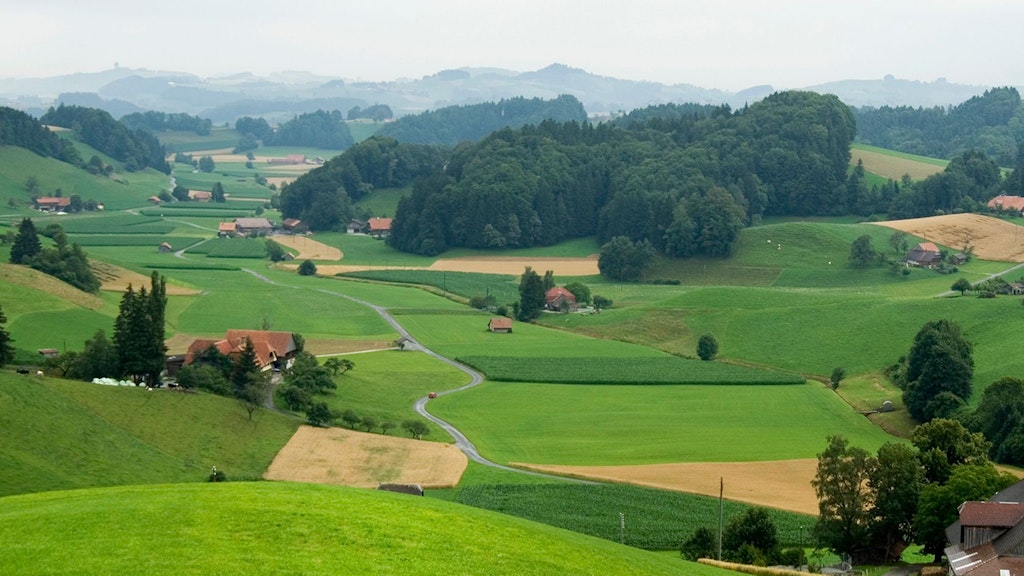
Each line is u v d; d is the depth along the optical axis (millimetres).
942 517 102188
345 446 148500
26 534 67000
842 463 108500
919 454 116250
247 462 136250
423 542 71750
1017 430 148250
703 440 160625
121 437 128750
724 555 104500
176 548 65562
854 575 99062
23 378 135625
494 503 123750
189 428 141625
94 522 69562
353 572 64438
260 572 62969
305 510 75062
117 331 162875
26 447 114688
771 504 126688
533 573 70062
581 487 132375
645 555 85438
